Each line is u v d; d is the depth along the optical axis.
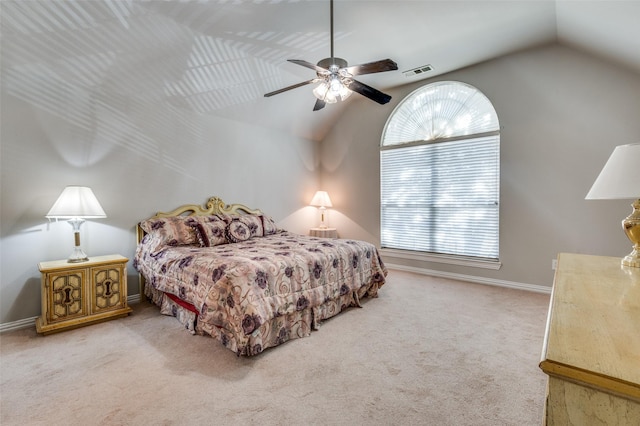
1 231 2.52
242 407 1.56
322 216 5.16
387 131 4.68
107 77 2.95
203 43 3.06
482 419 1.48
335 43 3.21
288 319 2.33
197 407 1.56
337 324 2.61
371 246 3.29
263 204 4.63
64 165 2.81
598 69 3.03
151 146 3.41
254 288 2.09
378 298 3.27
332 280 2.71
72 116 2.85
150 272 2.90
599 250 3.09
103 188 3.06
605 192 1.39
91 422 1.46
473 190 3.88
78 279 2.57
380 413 1.53
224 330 2.21
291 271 2.38
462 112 3.94
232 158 4.21
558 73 3.24
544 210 3.37
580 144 3.15
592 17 2.37
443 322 2.63
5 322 2.53
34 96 2.63
